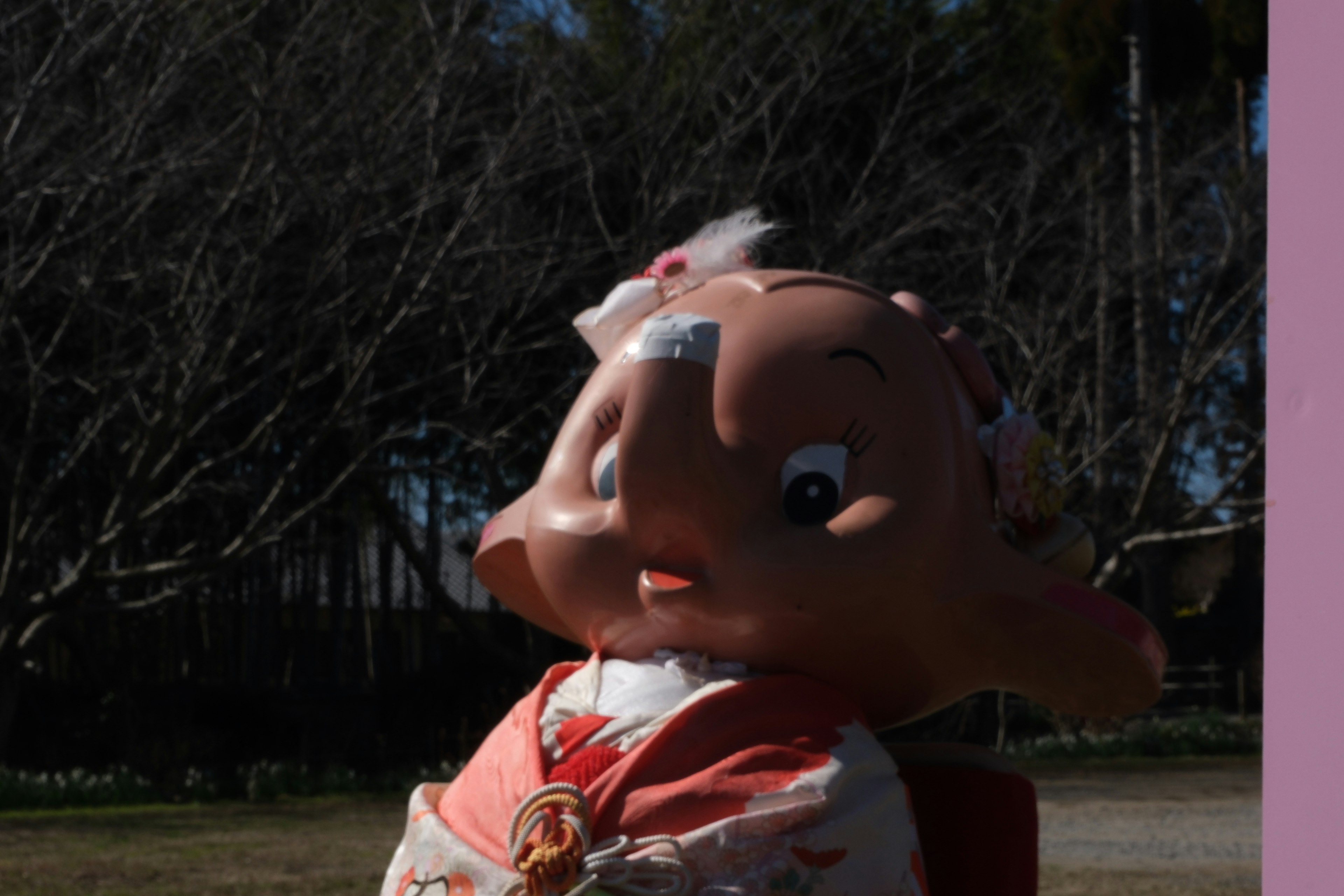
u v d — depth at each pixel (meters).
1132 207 18.62
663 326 2.28
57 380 12.78
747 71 14.96
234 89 12.74
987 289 16.62
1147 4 21.81
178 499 13.31
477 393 16.38
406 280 13.81
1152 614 21.80
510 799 2.34
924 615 2.40
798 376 2.47
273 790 13.04
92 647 16.75
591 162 14.12
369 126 13.31
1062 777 15.35
